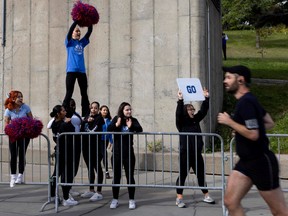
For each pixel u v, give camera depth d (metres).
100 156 7.83
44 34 12.59
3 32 13.16
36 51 12.67
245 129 4.21
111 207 7.01
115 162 7.04
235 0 21.84
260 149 4.25
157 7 11.36
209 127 11.20
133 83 11.52
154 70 11.31
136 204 7.28
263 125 4.31
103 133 6.96
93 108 7.93
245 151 4.27
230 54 27.53
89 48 12.02
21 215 6.66
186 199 7.64
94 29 11.98
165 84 11.17
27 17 12.85
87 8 7.79
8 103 9.02
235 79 4.50
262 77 17.53
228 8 22.48
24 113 9.12
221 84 14.50
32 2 12.80
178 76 11.05
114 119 7.28
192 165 7.16
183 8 11.09
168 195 8.02
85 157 7.73
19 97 9.05
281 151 10.52
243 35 36.34
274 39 34.69
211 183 8.90
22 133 6.93
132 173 7.07
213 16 12.92
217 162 9.98
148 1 11.46
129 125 7.16
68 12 12.34
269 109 13.61
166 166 10.38
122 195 8.07
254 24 21.75
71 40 7.96
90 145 7.43
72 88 7.89
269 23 21.33
